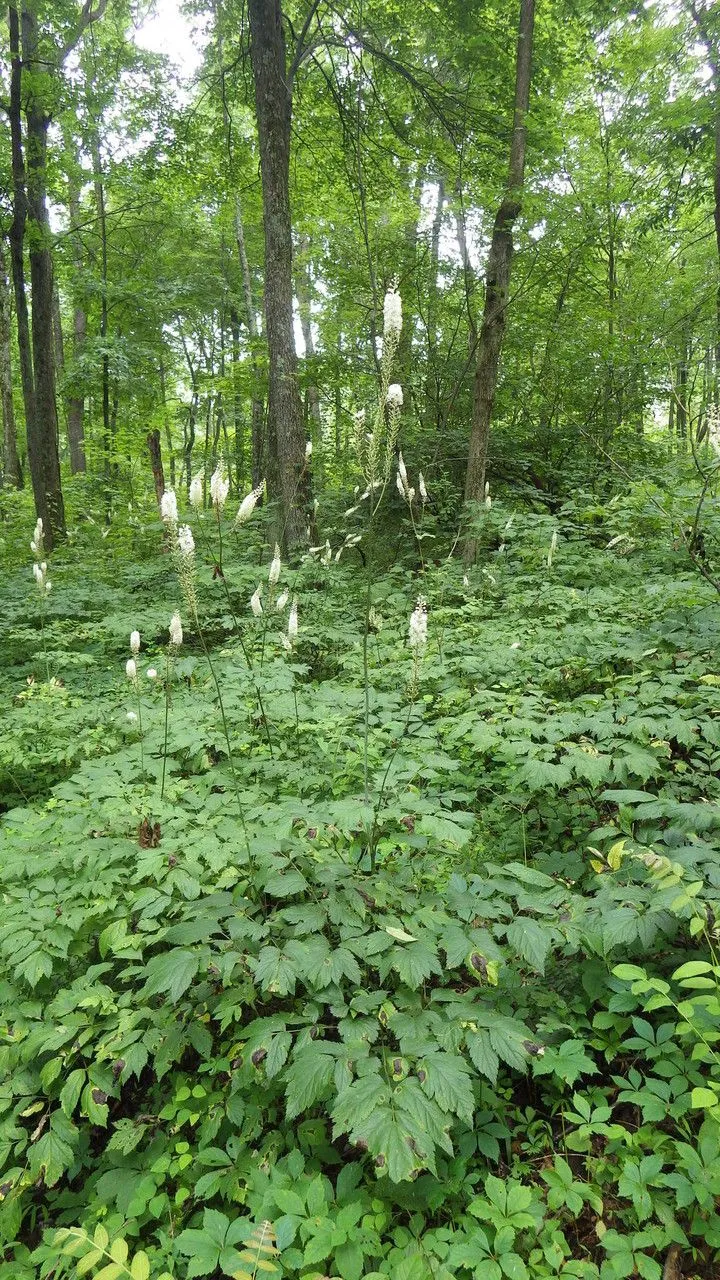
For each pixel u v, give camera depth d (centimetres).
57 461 1234
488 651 509
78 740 493
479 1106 232
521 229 1013
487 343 908
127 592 891
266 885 247
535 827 369
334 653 659
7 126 1230
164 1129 248
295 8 1347
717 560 611
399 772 312
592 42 1144
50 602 806
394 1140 176
